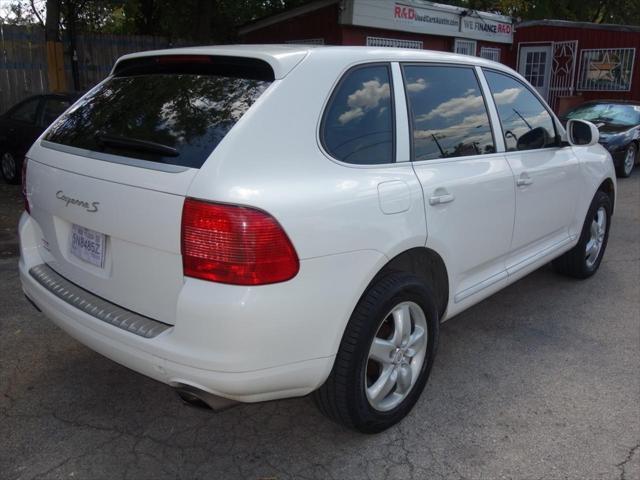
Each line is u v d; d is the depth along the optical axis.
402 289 2.82
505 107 3.91
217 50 2.81
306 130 2.55
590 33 17.73
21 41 10.90
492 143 3.71
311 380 2.51
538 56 18.75
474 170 3.41
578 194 4.71
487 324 4.39
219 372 2.27
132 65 3.21
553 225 4.43
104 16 12.85
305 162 2.50
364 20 13.60
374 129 2.88
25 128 8.66
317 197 2.45
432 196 3.02
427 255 3.18
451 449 2.89
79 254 2.79
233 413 3.16
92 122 2.92
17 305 4.41
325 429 3.04
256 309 2.25
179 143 2.46
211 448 2.86
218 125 2.44
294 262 2.33
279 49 2.77
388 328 2.96
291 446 2.89
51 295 2.84
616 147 10.92
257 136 2.40
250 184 2.29
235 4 14.44
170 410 3.16
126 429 2.98
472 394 3.40
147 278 2.46
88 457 2.76
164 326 2.44
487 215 3.50
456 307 3.43
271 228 2.27
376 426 2.92
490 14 17.12
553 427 3.09
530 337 4.17
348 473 2.71
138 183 2.41
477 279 3.65
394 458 2.82
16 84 11.01
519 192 3.81
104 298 2.69
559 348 4.00
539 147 4.23
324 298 2.46
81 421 3.04
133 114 2.77
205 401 2.36
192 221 2.25
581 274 5.25
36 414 3.08
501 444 2.94
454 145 3.36
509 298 4.91
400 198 2.82
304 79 2.62
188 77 2.84
